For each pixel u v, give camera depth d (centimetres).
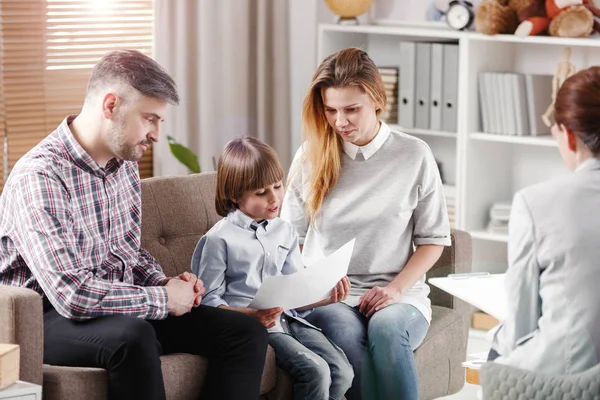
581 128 211
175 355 267
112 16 458
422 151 306
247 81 498
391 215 304
